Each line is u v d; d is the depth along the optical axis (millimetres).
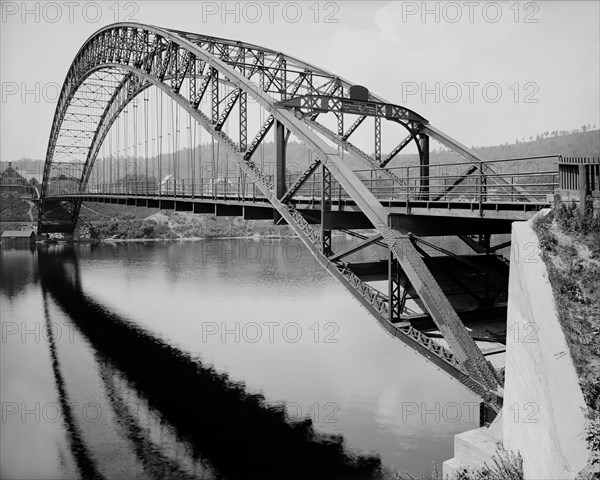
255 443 25469
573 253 12203
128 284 74812
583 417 9234
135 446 26031
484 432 14234
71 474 23391
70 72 84312
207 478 22547
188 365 38594
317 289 67938
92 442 26641
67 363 40406
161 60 38031
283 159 24047
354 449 24156
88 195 84750
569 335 10523
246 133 27094
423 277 17141
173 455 24828
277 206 23766
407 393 31328
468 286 20531
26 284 76062
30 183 159625
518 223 13406
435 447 24031
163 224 157625
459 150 27703
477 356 16125
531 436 10820
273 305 58719
